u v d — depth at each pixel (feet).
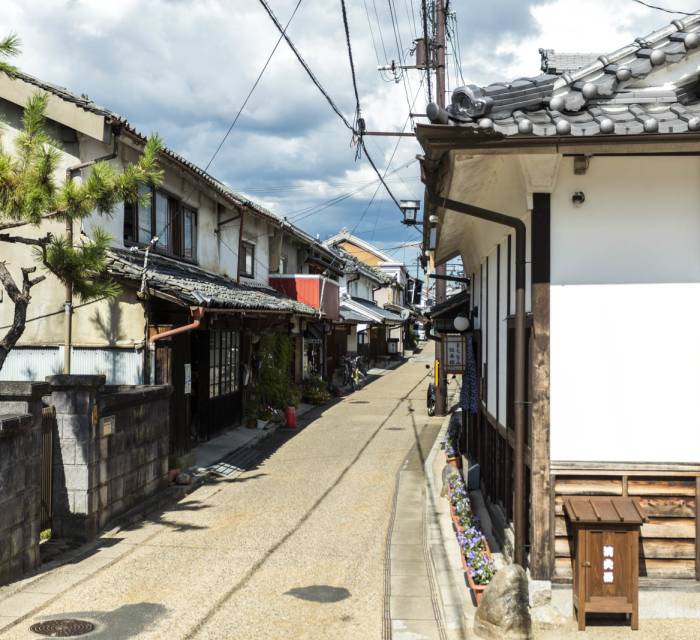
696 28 21.18
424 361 180.65
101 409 31.24
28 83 38.50
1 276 27.61
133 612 22.56
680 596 21.79
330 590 24.90
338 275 114.11
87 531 29.99
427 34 57.88
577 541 21.18
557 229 22.09
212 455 49.21
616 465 22.04
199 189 55.62
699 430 21.98
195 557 28.30
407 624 22.04
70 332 38.93
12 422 24.35
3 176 25.53
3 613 22.22
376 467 47.55
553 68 32.91
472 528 27.55
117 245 42.34
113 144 39.93
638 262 22.02
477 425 44.19
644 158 21.85
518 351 23.00
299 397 81.35
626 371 22.07
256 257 74.49
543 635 20.84
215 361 55.57
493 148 19.60
